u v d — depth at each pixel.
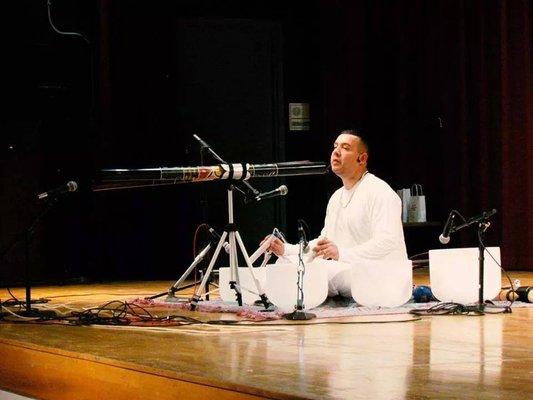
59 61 8.42
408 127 9.30
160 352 3.34
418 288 5.54
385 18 9.34
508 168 8.77
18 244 8.38
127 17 8.63
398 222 5.37
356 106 9.29
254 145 8.91
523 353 3.27
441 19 9.12
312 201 9.26
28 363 3.74
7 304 5.65
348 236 5.52
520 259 8.72
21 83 8.30
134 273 8.77
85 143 8.56
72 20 8.48
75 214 8.59
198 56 8.77
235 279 5.19
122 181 5.01
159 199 8.77
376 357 3.18
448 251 5.16
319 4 9.23
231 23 8.82
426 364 3.01
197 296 5.11
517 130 8.71
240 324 4.30
